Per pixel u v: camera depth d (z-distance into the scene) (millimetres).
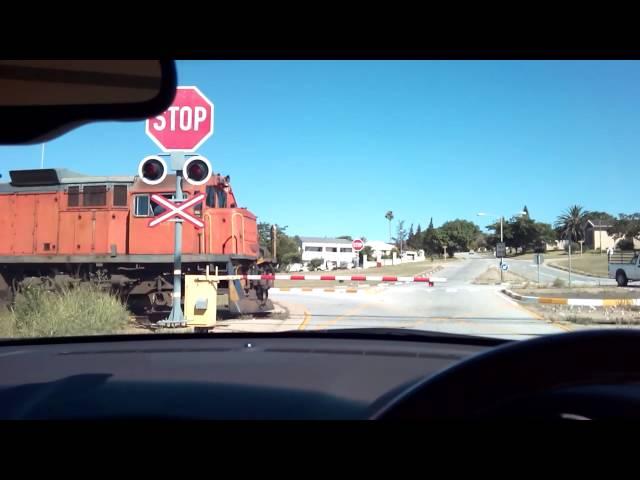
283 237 70375
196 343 3613
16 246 14469
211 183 14414
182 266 13867
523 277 48438
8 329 9547
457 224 136125
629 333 1239
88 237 14156
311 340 3645
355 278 15930
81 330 9680
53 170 14375
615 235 107375
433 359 2891
